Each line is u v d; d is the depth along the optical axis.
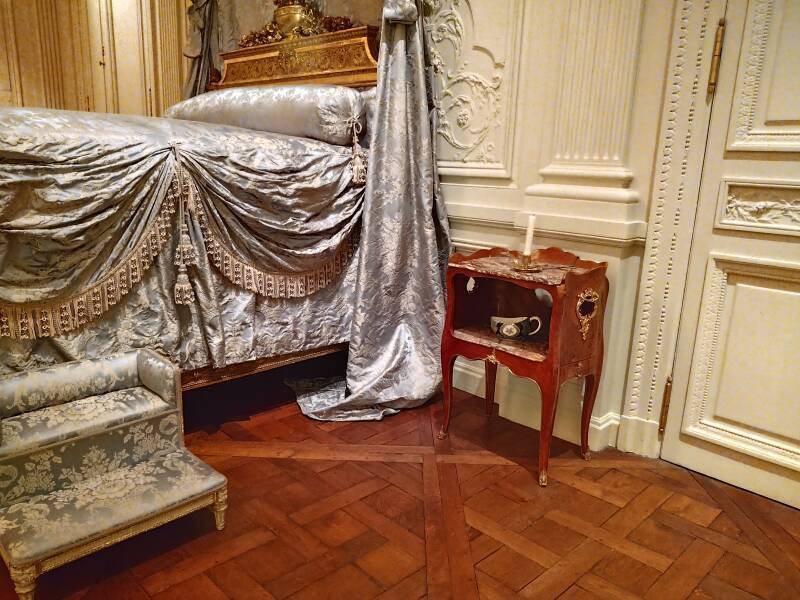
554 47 1.93
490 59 2.13
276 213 1.95
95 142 1.57
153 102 3.83
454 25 2.22
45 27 3.93
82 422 1.40
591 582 1.33
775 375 1.63
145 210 1.67
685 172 1.71
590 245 1.88
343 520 1.54
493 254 2.02
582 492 1.70
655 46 1.71
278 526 1.51
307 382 2.42
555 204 1.95
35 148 1.46
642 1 1.70
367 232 2.13
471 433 2.06
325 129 2.09
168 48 3.75
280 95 2.19
